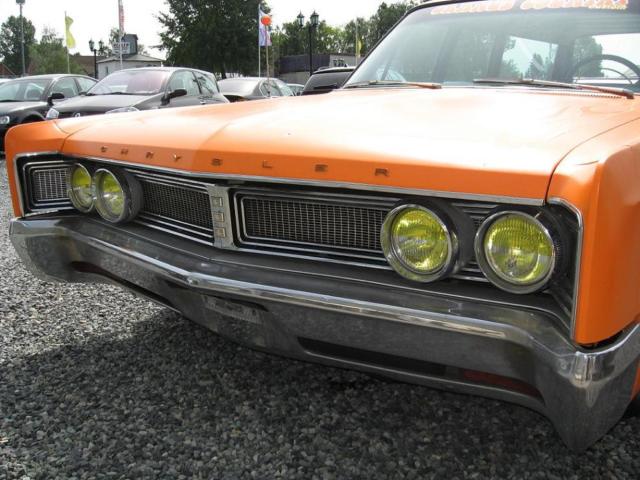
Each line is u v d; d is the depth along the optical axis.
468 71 2.76
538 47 2.63
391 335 1.70
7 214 6.33
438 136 1.69
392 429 2.20
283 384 2.52
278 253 1.90
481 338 1.56
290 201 1.86
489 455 2.04
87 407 2.35
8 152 2.52
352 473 1.95
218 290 1.88
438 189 1.52
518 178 1.43
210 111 2.45
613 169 1.37
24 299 3.57
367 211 1.74
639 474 1.93
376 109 2.10
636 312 1.50
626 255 1.39
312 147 1.75
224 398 2.41
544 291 1.54
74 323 3.20
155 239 2.19
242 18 38.91
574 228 1.40
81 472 1.96
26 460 2.01
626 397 1.56
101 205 2.34
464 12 2.97
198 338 2.98
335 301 1.71
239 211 1.95
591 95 2.29
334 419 2.26
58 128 2.51
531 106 2.02
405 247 1.63
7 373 2.63
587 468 1.96
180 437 2.15
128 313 3.34
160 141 2.11
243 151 1.84
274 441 2.12
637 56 2.41
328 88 3.34
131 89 9.62
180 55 39.41
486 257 1.52
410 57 2.96
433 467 1.98
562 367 1.41
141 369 2.66
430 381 1.76
